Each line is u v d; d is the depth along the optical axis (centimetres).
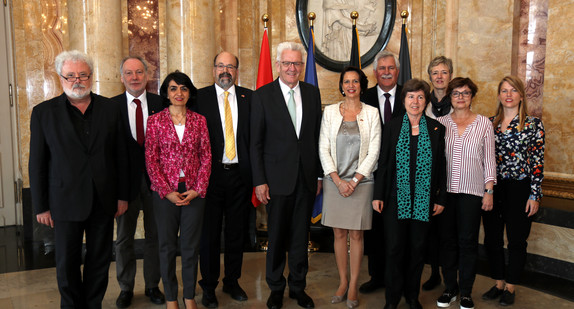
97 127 255
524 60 452
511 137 309
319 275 371
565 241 371
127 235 307
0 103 497
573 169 418
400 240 290
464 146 294
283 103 296
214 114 309
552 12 423
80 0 423
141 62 303
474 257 298
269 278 304
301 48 301
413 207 287
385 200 292
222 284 349
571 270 368
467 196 294
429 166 284
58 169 247
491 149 295
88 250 264
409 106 288
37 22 469
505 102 309
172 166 268
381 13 523
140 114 303
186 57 468
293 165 293
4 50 491
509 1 445
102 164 256
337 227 303
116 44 437
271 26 534
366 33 525
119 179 271
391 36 525
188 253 276
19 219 521
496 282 327
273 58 535
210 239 305
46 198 252
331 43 529
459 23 469
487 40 456
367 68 531
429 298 326
